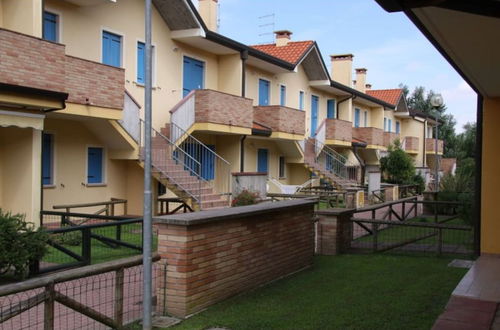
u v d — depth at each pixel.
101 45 14.38
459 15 4.09
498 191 8.95
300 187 22.77
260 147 22.84
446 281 7.29
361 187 24.16
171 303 5.63
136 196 15.54
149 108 4.91
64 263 8.36
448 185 19.69
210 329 5.17
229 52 19.12
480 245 9.11
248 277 6.71
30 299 4.21
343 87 28.55
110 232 11.48
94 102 12.25
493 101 8.98
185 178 14.77
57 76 10.80
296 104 25.75
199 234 5.76
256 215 6.89
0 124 9.98
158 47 16.48
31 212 11.21
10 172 11.56
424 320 5.44
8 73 9.79
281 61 21.62
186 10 16.20
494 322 4.94
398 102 40.00
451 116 58.47
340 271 8.12
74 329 5.13
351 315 5.62
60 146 13.47
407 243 10.02
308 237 8.49
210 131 17.27
